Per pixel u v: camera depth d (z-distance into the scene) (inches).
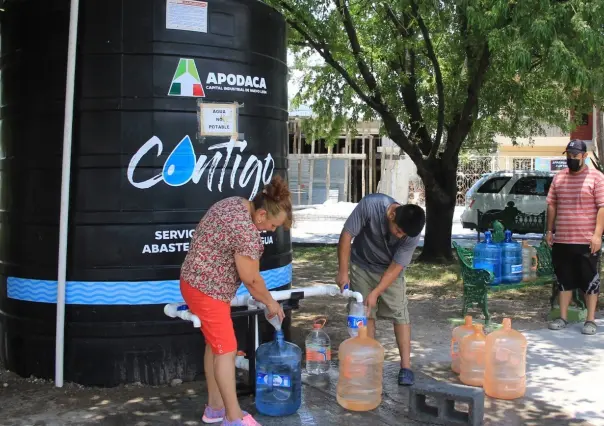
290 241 233.1
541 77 484.7
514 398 187.8
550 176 676.7
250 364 185.8
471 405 162.9
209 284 151.3
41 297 198.7
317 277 427.8
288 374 171.9
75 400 183.5
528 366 219.1
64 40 193.9
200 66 197.5
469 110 447.5
